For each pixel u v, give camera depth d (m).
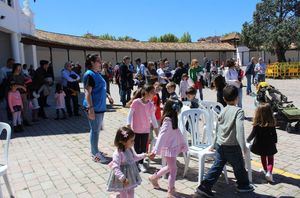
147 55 46.03
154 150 5.02
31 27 21.94
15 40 18.62
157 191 5.35
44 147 8.06
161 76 12.98
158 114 7.47
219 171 4.98
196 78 13.45
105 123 10.91
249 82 18.06
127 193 4.42
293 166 6.35
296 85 24.75
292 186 5.42
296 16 44.88
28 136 9.23
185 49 48.00
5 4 16.70
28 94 11.09
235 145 4.85
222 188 5.39
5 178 5.01
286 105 9.99
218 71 23.34
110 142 8.39
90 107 6.57
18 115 9.82
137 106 6.04
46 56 33.59
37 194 5.34
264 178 5.77
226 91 4.96
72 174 6.16
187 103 7.66
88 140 8.66
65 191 5.42
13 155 7.43
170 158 5.05
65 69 12.09
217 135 5.04
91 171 6.30
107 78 14.79
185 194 5.21
